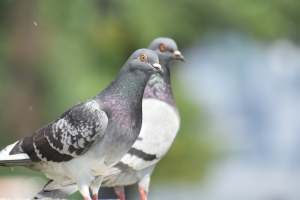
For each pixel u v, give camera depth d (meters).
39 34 14.80
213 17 15.06
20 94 15.07
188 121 15.40
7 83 15.21
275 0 15.36
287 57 20.09
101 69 14.51
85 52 14.41
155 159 8.61
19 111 15.12
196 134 15.50
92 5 14.48
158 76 9.07
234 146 19.84
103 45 14.65
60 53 14.34
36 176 13.98
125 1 14.25
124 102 7.04
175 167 15.30
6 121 15.24
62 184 7.62
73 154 6.97
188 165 15.36
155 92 9.01
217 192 18.64
